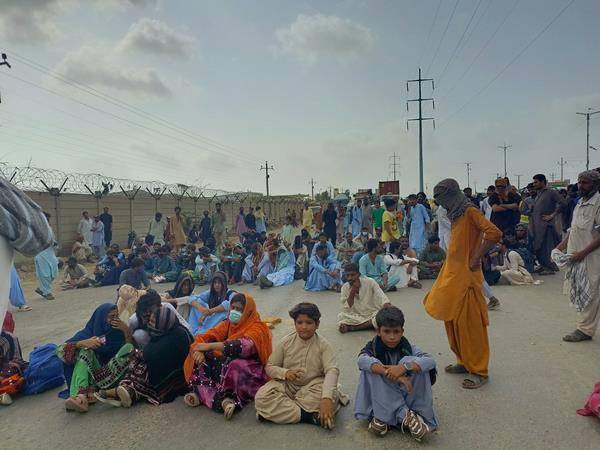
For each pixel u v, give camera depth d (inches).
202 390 149.3
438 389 152.5
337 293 344.5
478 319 153.4
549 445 115.4
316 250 358.9
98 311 163.2
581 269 191.9
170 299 234.2
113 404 152.9
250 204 1296.8
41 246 70.1
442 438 122.0
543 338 200.2
